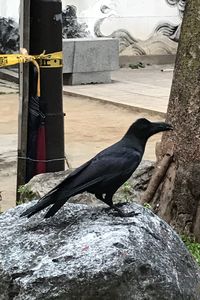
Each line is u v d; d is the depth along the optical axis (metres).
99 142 5.32
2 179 4.26
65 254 1.65
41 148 3.27
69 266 1.62
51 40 3.16
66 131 5.72
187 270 1.80
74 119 6.27
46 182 3.09
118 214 1.85
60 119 3.27
